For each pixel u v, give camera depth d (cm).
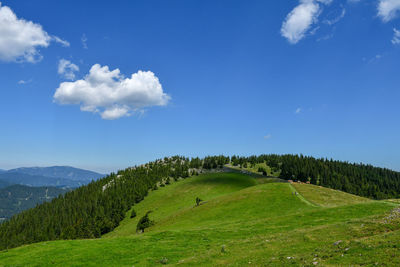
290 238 2900
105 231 12988
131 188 19425
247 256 2458
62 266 2859
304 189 7581
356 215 4166
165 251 3244
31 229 18475
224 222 5309
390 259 1591
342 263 1717
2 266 2930
